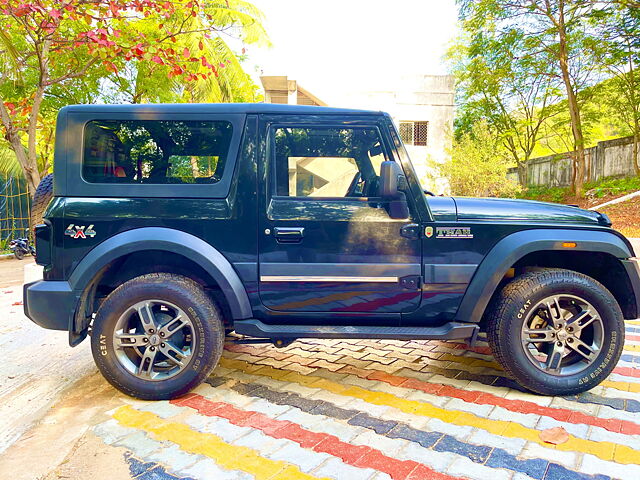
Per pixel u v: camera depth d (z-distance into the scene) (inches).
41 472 83.4
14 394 119.6
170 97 622.8
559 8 569.3
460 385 123.4
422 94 697.0
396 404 111.1
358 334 112.3
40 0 222.2
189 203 112.8
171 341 113.9
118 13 229.3
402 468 83.1
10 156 538.9
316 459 86.3
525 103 792.9
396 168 107.1
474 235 113.6
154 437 95.1
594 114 665.6
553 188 775.7
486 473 81.5
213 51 514.6
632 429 97.8
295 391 119.4
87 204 112.2
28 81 498.3
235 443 92.4
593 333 115.4
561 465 84.0
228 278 111.2
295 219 112.6
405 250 113.7
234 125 114.7
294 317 117.0
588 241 111.7
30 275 213.9
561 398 114.1
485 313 122.7
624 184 598.9
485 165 534.0
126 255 115.6
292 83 540.1
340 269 112.6
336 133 115.9
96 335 110.6
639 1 504.7
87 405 112.3
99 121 114.0
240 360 144.8
